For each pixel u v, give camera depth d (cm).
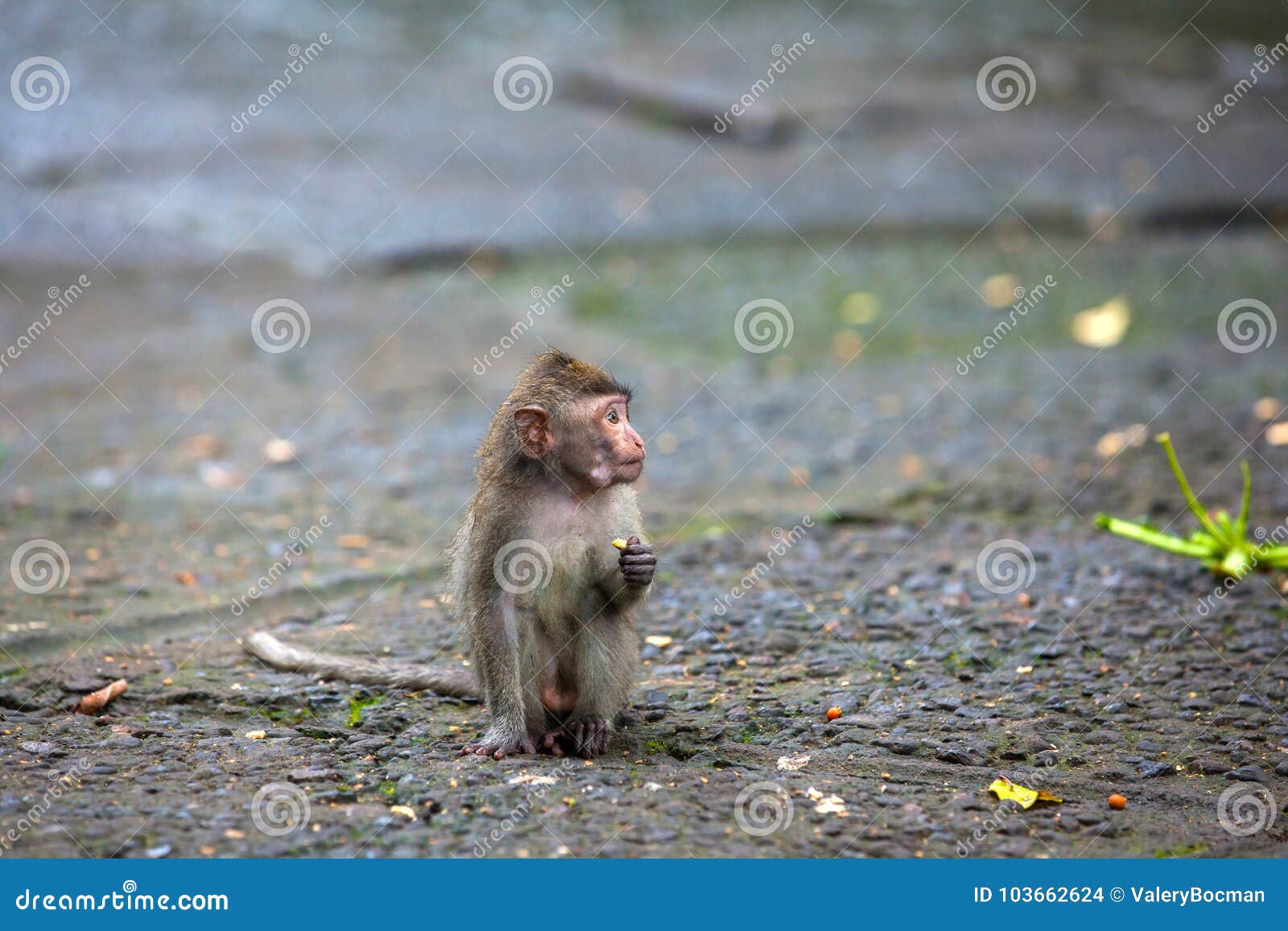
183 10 2559
